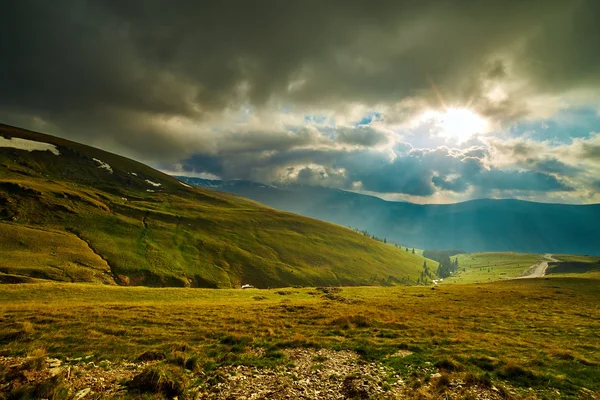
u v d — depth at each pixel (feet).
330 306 150.41
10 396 44.39
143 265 428.56
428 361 67.82
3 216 449.48
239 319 108.37
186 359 63.05
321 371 61.41
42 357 58.85
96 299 167.32
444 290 255.29
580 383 57.16
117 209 629.92
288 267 579.48
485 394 51.21
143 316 106.73
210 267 493.36
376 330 98.07
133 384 50.75
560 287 271.90
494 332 98.94
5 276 281.33
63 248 395.34
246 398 49.16
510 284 316.60
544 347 80.07
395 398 49.34
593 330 101.40
